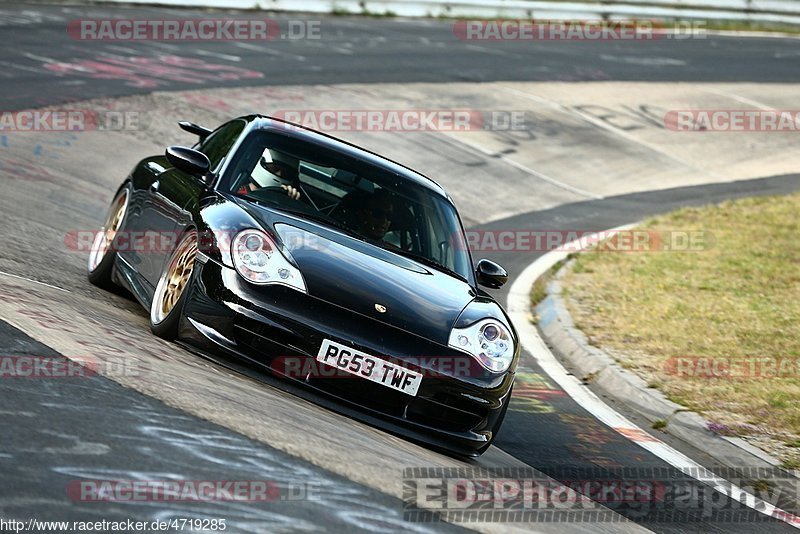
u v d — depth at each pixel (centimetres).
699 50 11450
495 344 1952
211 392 1652
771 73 10650
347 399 1845
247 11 9594
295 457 1438
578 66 9656
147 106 5441
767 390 2792
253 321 1827
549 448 2222
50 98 5147
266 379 1845
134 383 1584
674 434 2531
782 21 13450
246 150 2264
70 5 8162
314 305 1839
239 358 1850
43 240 2867
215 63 7044
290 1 9944
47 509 1083
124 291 2608
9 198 3306
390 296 1914
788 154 8038
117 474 1217
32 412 1360
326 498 1295
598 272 4328
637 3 12350
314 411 1761
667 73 9944
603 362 3002
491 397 1903
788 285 4206
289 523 1173
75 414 1388
